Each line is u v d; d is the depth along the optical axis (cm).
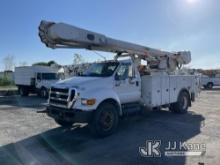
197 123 849
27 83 2078
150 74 937
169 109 1070
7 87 3089
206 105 1352
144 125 823
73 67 1501
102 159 509
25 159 515
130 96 808
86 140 652
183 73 1205
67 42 728
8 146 605
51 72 1970
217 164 470
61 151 563
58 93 698
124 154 538
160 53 1065
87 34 741
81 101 652
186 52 1224
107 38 805
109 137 679
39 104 1463
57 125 840
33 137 688
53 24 675
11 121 916
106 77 736
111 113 702
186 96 1080
